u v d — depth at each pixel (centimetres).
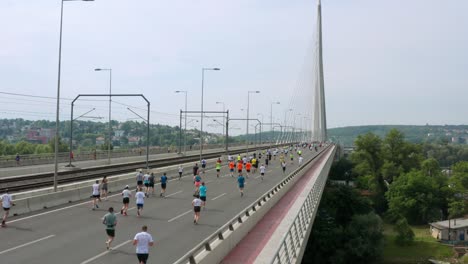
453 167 9738
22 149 9431
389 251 6612
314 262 5769
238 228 1717
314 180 3603
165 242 1784
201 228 2086
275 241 1595
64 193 2878
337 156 13962
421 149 12162
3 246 1697
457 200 8775
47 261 1488
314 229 5888
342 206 7506
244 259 1478
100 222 2225
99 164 6384
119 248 1684
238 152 10344
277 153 9944
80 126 14388
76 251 1631
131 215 2456
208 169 6069
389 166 11212
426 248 6769
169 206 2806
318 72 14188
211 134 16900
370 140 11981
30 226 2105
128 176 3812
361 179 11525
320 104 14150
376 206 10338
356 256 5872
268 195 2577
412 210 8831
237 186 4003
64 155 6488
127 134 15250
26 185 3397
